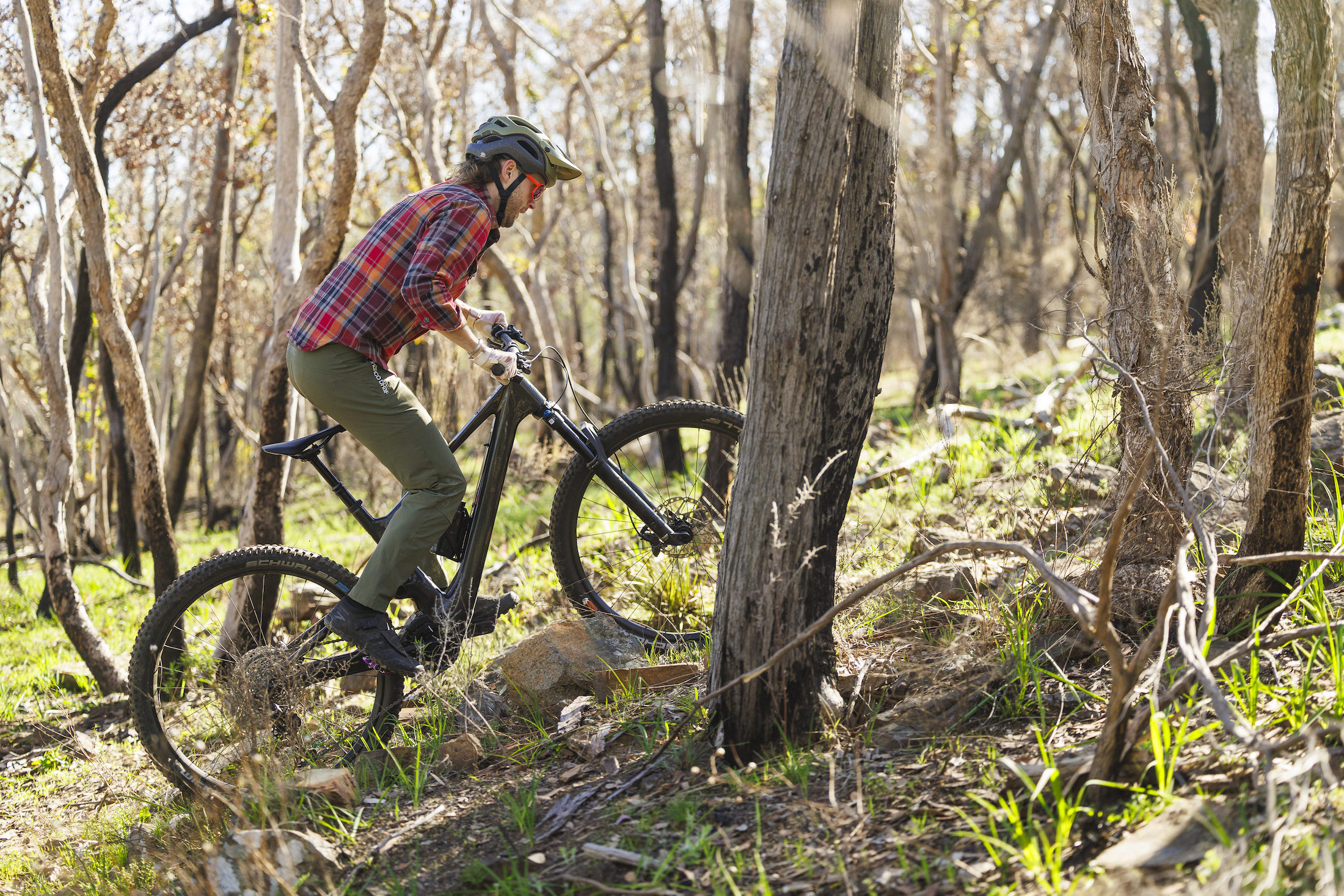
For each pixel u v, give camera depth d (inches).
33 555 316.8
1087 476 156.5
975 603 123.0
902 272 481.7
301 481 675.4
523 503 275.7
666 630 148.9
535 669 129.8
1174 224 112.5
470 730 124.3
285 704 124.9
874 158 98.7
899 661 114.7
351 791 107.5
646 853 86.0
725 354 282.4
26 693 226.2
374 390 118.6
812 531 97.4
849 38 91.0
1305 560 102.5
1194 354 116.5
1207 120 354.3
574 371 747.4
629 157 823.7
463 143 544.1
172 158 440.1
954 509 173.0
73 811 143.1
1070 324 121.3
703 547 143.6
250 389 674.8
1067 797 80.1
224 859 91.7
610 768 105.7
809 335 94.4
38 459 523.2
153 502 217.9
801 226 93.3
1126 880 66.7
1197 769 80.1
